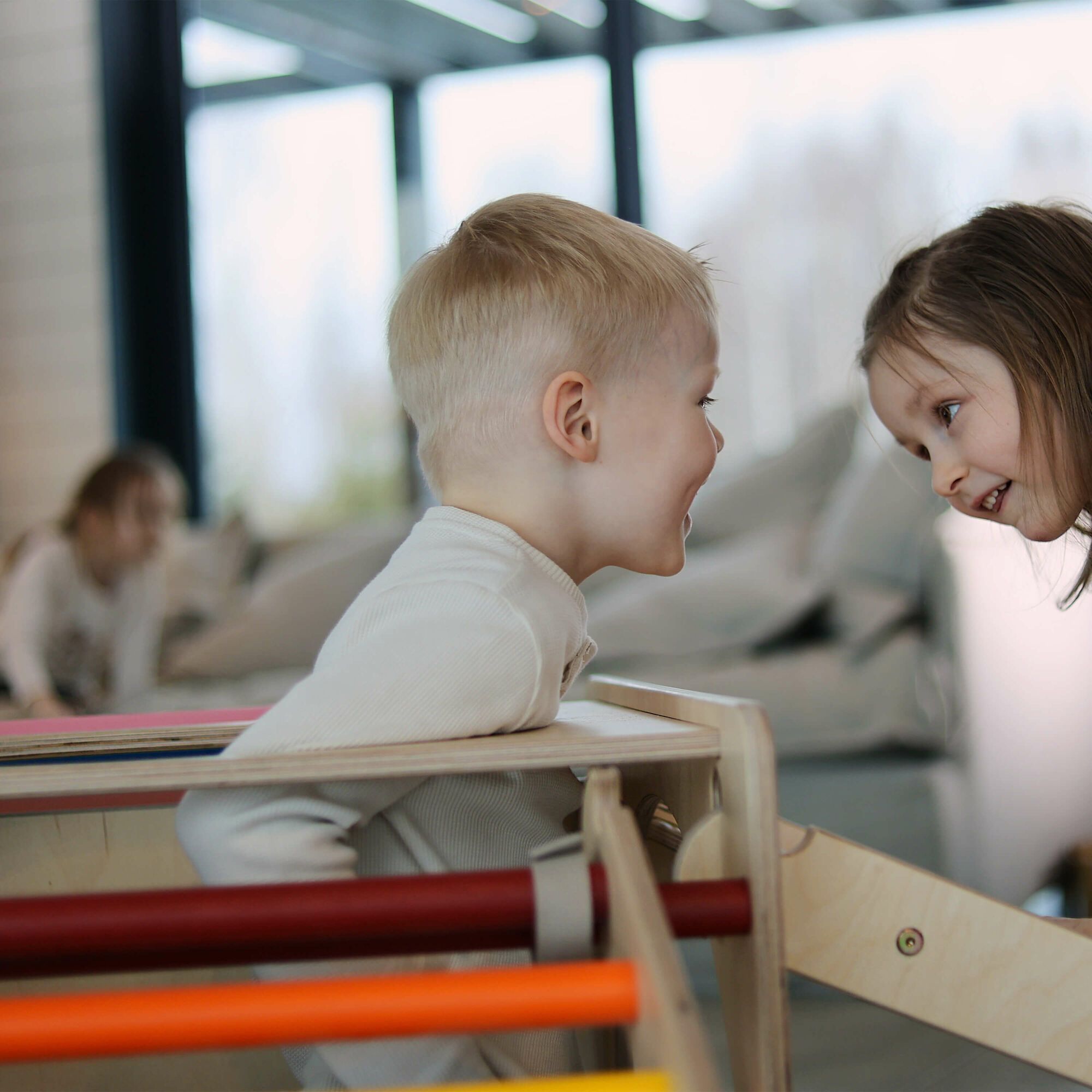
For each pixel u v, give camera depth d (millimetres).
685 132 3527
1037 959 669
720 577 2064
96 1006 492
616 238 854
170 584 2953
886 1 3301
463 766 594
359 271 3914
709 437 854
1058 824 1988
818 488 2410
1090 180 3123
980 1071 1409
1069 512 1011
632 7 3596
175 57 4066
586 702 977
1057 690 2000
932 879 669
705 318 863
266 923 559
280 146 3984
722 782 639
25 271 4145
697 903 583
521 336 812
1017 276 1000
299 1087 1014
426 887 572
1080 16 3133
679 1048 437
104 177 4035
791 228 3395
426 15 3828
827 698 1844
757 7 3441
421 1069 680
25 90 4125
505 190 3777
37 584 2744
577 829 863
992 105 3205
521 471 814
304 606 2660
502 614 710
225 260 4023
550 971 514
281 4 3953
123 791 579
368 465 3893
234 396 4012
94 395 4086
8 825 1033
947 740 1798
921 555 1903
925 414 1045
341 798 692
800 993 1729
